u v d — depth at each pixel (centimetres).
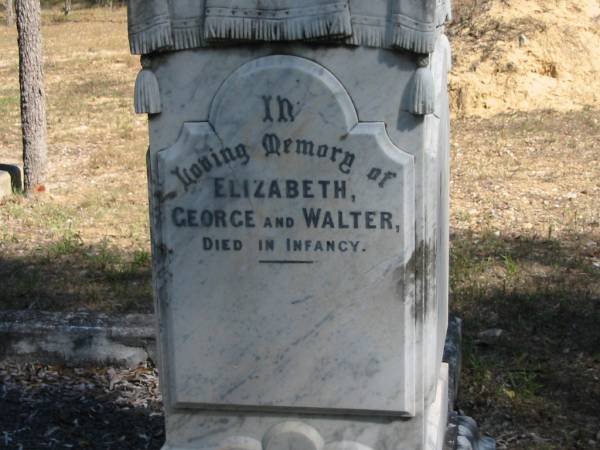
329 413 174
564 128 575
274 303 170
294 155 163
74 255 359
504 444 215
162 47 162
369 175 162
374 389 170
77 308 297
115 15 1808
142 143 602
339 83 160
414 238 164
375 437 174
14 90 881
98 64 1055
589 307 288
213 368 174
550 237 365
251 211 167
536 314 283
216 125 164
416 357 169
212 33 159
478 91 632
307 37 157
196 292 172
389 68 158
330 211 165
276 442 176
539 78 638
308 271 167
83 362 253
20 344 254
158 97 165
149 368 253
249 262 169
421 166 162
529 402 234
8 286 318
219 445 179
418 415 171
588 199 425
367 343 169
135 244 376
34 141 464
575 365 252
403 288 165
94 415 229
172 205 169
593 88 634
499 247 352
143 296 308
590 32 652
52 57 1139
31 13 451
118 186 485
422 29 154
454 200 431
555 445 214
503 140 552
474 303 293
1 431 221
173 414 179
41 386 244
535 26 652
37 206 443
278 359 172
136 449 213
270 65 161
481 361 253
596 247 351
